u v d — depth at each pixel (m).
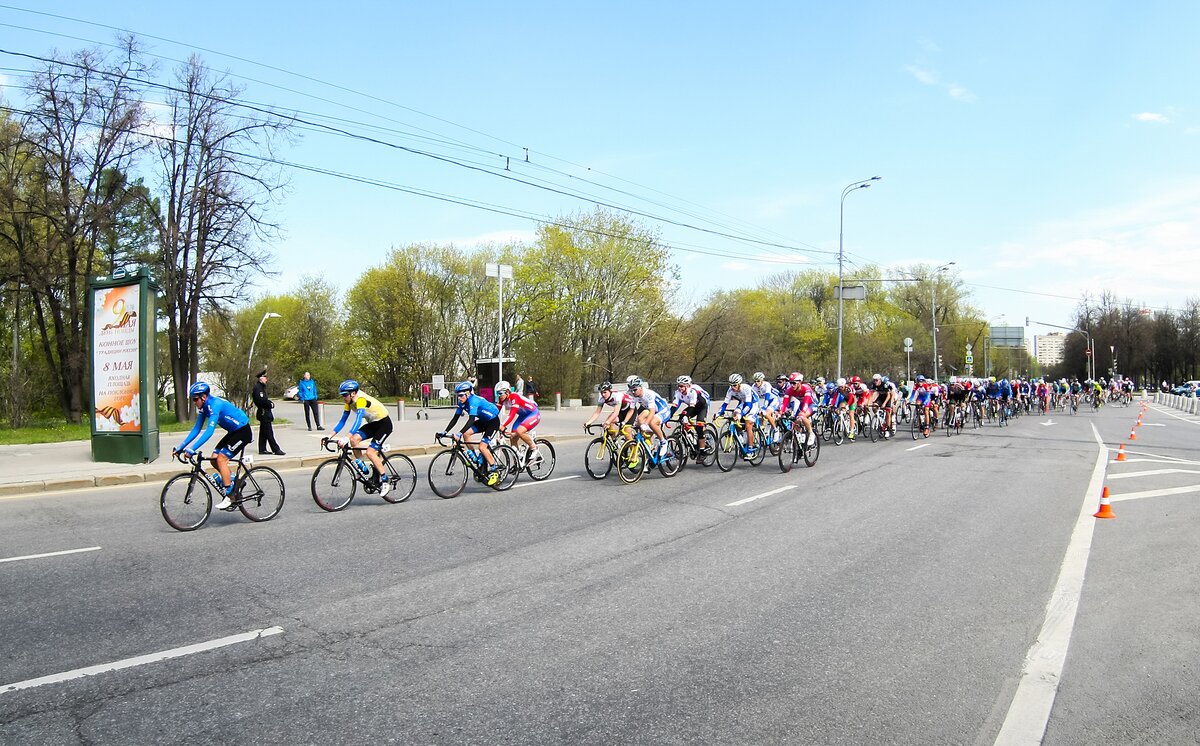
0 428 23.81
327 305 64.56
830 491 11.10
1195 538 7.85
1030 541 7.71
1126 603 5.59
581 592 5.84
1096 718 3.71
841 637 4.86
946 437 21.45
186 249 26.94
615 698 3.92
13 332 29.16
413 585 6.04
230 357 30.45
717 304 54.59
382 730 3.56
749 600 5.65
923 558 6.97
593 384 40.84
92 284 14.62
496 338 55.25
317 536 7.93
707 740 3.47
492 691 4.00
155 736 3.51
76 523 8.80
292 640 4.79
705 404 13.57
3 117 26.38
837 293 34.81
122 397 14.33
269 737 3.49
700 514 9.21
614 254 42.34
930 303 71.94
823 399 19.81
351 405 9.73
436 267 56.94
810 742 3.45
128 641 4.77
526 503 10.06
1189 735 3.54
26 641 4.77
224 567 6.62
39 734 3.53
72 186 25.97
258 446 16.53
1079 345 92.75
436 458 10.43
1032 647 4.68
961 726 3.62
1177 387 81.31
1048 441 20.17
